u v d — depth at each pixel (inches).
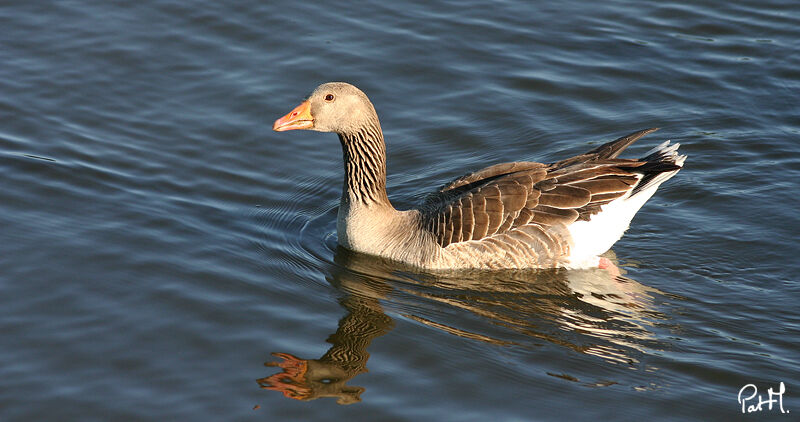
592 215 605.9
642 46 871.1
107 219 644.1
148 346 516.4
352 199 633.0
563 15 916.6
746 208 677.3
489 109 792.9
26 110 760.3
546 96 810.2
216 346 520.1
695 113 788.0
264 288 582.9
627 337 542.3
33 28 860.0
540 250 604.4
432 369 509.0
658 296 586.6
